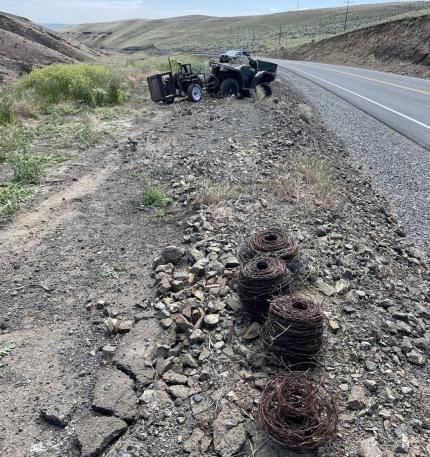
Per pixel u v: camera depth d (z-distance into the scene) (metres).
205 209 6.94
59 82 16.38
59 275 5.52
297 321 3.71
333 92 20.23
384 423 3.35
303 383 3.39
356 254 5.88
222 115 13.40
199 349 4.12
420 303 5.26
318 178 8.23
